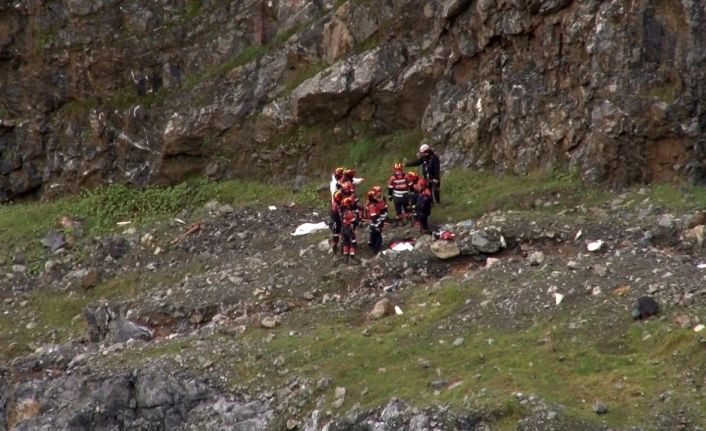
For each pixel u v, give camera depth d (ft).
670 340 127.44
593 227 173.99
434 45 236.63
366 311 161.27
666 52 195.31
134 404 152.66
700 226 164.76
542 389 124.16
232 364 150.41
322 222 214.69
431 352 141.08
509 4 218.79
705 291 136.46
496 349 136.67
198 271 202.49
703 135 190.90
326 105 243.81
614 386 122.21
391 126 242.99
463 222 188.85
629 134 196.95
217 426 143.43
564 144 208.44
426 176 208.64
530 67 219.61
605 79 201.36
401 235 191.42
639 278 145.38
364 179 233.76
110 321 187.01
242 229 217.56
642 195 191.01
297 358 147.54
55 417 156.87
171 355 156.66
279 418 138.82
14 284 219.61
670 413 115.34
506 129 219.61
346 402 135.03
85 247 227.20
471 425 120.47
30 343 197.16
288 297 174.40
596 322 136.67
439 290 159.74
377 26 243.40
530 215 182.50
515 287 151.74
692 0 191.83
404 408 127.44
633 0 198.49
